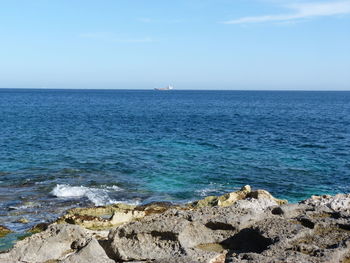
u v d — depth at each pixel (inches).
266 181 1120.2
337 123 2839.6
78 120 2837.1
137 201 912.9
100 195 947.3
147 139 1893.5
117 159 1380.4
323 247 387.2
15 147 1578.5
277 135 2111.2
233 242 450.3
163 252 430.0
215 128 2432.3
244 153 1539.1
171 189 1022.4
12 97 7130.9
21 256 458.3
